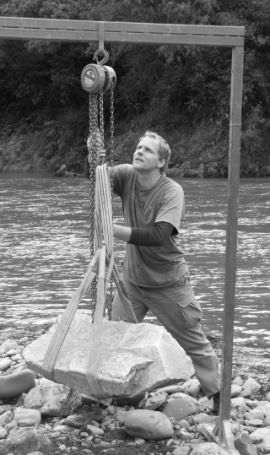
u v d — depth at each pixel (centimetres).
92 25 383
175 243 440
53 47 4247
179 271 444
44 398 468
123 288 434
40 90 4625
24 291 1006
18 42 4456
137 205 439
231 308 410
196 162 3644
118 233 416
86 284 409
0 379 488
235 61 395
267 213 1953
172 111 4016
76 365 395
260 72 3638
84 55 4347
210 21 3594
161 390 512
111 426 440
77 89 4525
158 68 4012
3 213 2044
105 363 395
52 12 4047
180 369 411
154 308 450
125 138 4078
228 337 412
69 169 4256
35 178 3644
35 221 1855
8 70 4669
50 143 4416
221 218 1850
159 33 388
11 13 4222
